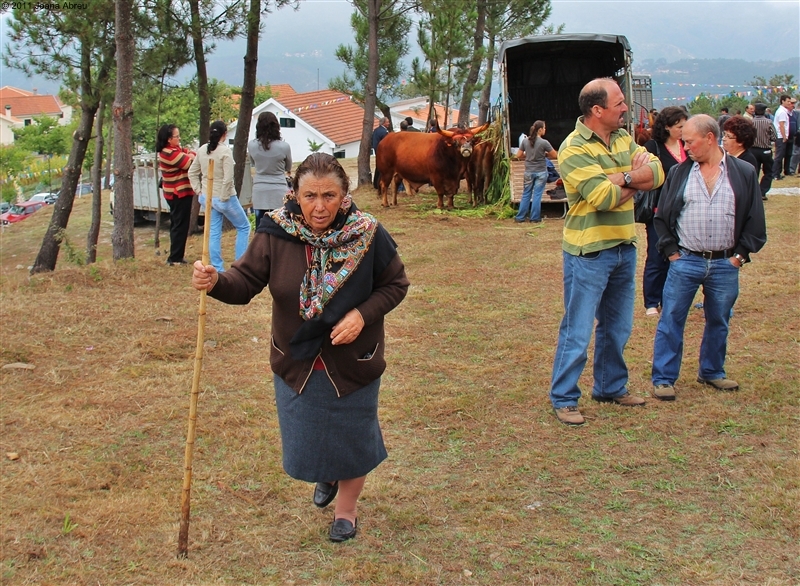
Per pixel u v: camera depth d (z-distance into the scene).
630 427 4.86
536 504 3.99
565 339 4.93
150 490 4.11
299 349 3.27
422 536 3.72
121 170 9.69
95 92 12.66
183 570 3.45
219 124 8.27
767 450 4.47
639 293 8.12
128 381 5.60
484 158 14.15
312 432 3.40
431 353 6.31
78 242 19.89
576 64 15.28
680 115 6.45
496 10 20.97
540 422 4.96
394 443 4.71
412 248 10.49
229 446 4.63
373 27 17.36
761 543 3.57
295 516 3.90
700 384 5.49
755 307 7.22
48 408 5.10
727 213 4.96
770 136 13.17
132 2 11.70
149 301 7.70
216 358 6.14
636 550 3.56
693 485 4.13
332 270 3.27
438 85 16.22
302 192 3.20
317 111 47.47
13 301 7.50
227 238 11.72
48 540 3.64
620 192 4.52
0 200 56.78
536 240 11.01
